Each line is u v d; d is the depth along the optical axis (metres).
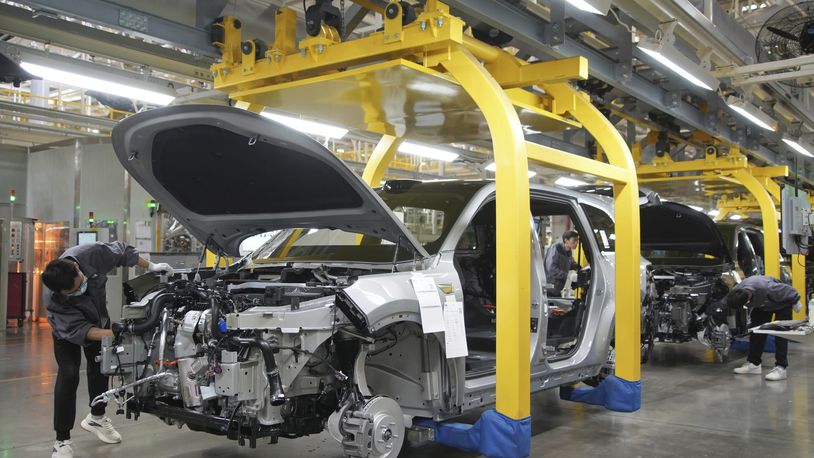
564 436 5.38
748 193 13.83
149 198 12.34
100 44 5.58
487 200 4.91
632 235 5.94
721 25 6.91
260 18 5.68
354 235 5.21
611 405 5.93
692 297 9.03
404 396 4.20
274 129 3.57
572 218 6.08
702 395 7.08
